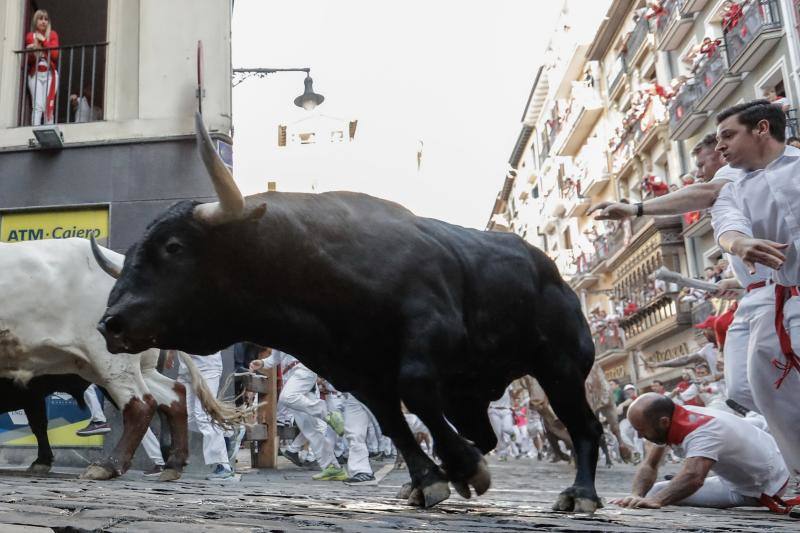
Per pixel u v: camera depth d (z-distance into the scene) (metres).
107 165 10.00
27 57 11.15
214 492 4.93
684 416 4.94
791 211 4.10
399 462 11.44
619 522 3.43
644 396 5.01
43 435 7.29
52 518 2.48
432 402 3.60
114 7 10.66
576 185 41.53
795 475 5.16
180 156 9.95
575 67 43.59
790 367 4.11
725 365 5.05
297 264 3.61
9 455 8.84
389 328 3.73
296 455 10.67
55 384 6.84
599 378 14.88
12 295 6.27
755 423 5.86
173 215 3.59
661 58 30.97
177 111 10.04
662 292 29.58
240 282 3.60
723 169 4.65
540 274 4.35
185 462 6.61
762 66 23.12
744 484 4.85
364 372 3.85
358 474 7.55
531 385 13.56
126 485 5.26
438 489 3.70
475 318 4.02
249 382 9.05
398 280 3.70
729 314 5.97
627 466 15.38
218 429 7.45
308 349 3.75
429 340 3.66
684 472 4.80
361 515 3.27
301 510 3.46
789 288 4.14
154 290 3.53
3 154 10.13
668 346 31.52
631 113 32.97
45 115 10.98
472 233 4.20
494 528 2.86
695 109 26.36
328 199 3.84
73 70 13.73
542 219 52.12
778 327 4.13
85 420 8.72
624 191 35.97
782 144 4.27
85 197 9.95
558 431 13.62
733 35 23.84
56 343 6.30
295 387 7.98
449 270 3.89
